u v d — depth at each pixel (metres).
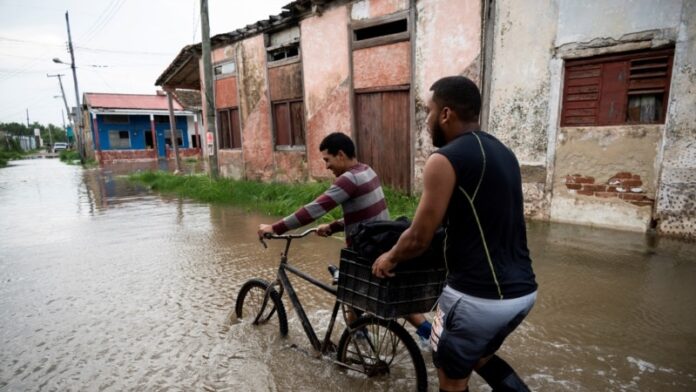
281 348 3.36
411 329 3.64
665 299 3.95
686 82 5.24
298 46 10.48
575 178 6.29
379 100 8.88
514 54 6.63
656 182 5.62
